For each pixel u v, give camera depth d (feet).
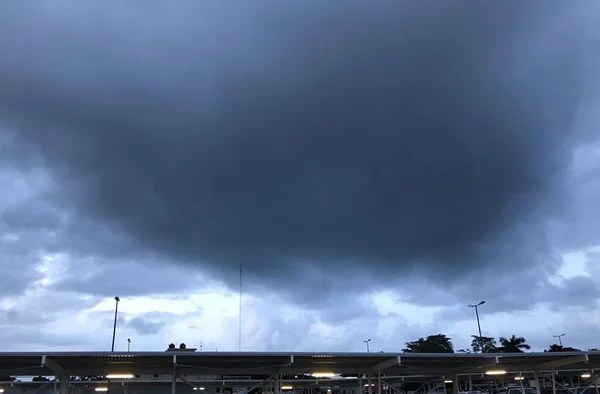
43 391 128.57
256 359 89.97
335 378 158.81
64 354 77.25
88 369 92.38
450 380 129.49
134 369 93.45
